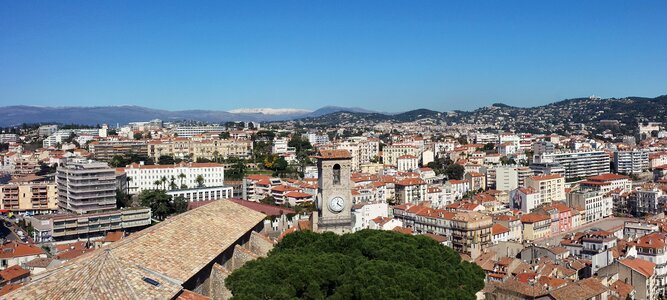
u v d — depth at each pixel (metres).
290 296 77.31
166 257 78.81
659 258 178.75
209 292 85.62
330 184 130.00
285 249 104.69
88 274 66.31
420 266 98.81
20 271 170.50
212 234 95.56
